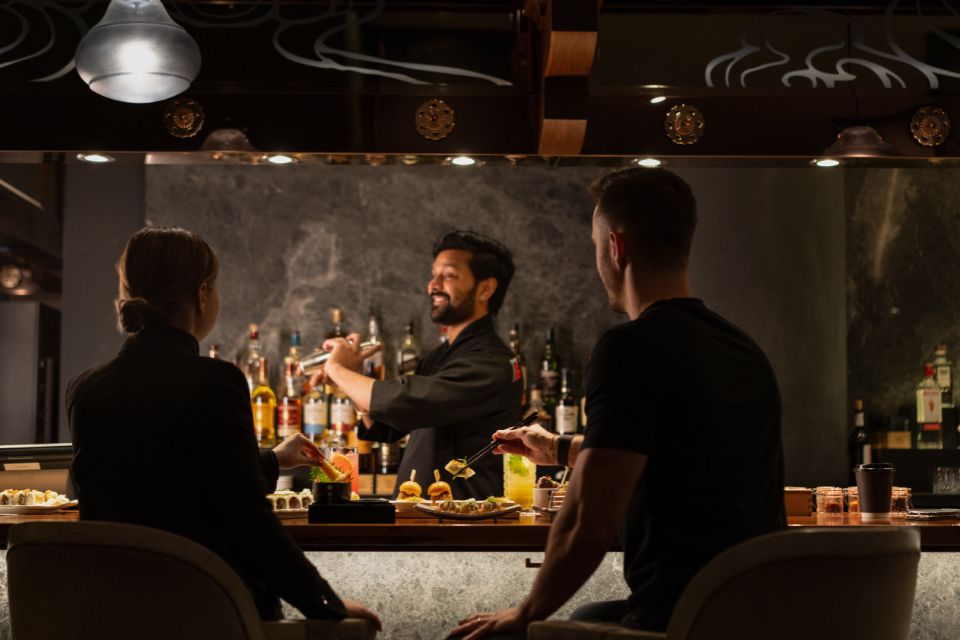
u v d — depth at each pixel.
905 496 2.27
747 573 1.27
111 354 4.16
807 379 3.65
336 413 3.97
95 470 1.51
